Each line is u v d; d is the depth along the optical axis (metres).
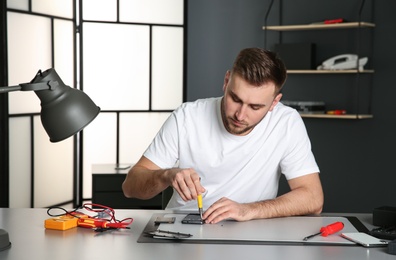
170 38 4.79
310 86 4.59
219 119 2.26
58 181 4.50
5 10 3.81
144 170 2.17
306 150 2.29
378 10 4.35
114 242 1.68
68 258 1.53
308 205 2.10
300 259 1.53
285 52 4.45
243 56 1.93
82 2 4.57
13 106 3.98
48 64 4.32
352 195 4.49
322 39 4.53
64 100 1.62
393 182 4.37
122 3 4.65
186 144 2.28
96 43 4.61
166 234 1.73
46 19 4.27
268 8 4.68
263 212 1.97
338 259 1.54
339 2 4.48
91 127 4.65
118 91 4.69
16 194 4.04
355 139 4.46
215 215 1.89
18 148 4.05
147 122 4.79
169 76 4.81
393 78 4.33
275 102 2.10
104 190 4.02
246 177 2.29
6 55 3.84
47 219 1.88
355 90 4.45
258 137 2.26
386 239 1.75
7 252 1.58
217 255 1.56
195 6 4.80
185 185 1.90
